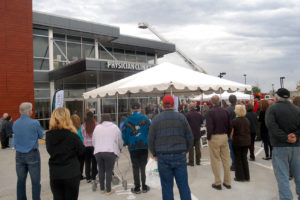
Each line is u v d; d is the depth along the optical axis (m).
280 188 3.72
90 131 5.60
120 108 21.80
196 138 7.03
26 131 4.21
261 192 4.75
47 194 5.20
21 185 4.28
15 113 15.64
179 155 3.52
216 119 4.90
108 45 23.45
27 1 16.34
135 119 4.89
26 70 16.16
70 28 19.08
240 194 4.67
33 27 18.27
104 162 5.00
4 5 15.52
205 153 8.84
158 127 3.62
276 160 3.80
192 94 14.72
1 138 11.84
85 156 5.82
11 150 11.29
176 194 4.84
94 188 5.19
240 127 5.25
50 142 3.28
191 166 6.95
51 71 18.30
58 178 3.21
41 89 18.36
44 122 18.27
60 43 19.83
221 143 4.91
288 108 3.76
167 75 8.16
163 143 3.54
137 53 25.84
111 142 4.91
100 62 15.38
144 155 4.94
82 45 21.06
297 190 3.75
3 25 15.46
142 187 4.96
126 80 9.38
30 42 16.39
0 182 6.32
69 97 19.50
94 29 20.20
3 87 15.32
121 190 5.19
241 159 5.45
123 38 23.16
